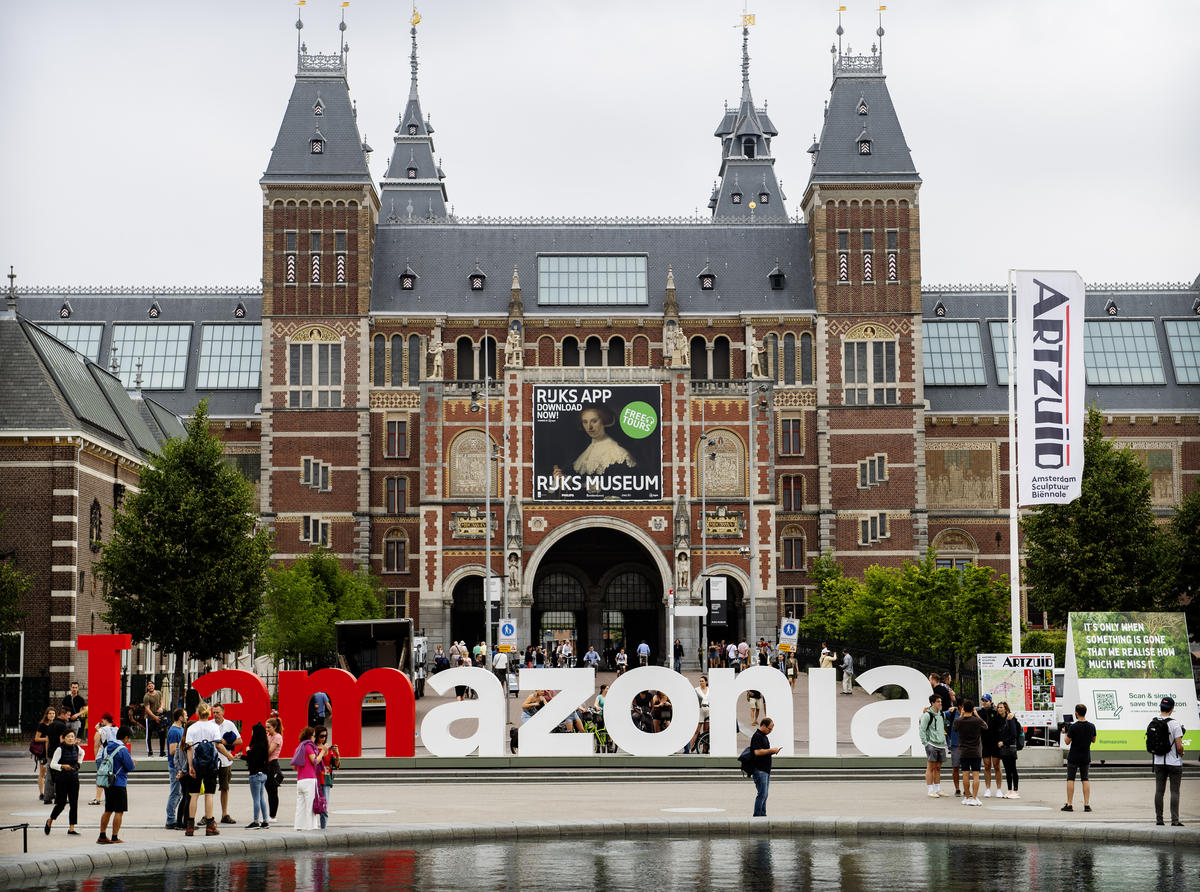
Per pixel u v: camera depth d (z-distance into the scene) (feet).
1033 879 84.38
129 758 97.35
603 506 307.58
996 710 125.18
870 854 94.38
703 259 350.23
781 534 334.65
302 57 342.44
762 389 310.86
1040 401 160.45
